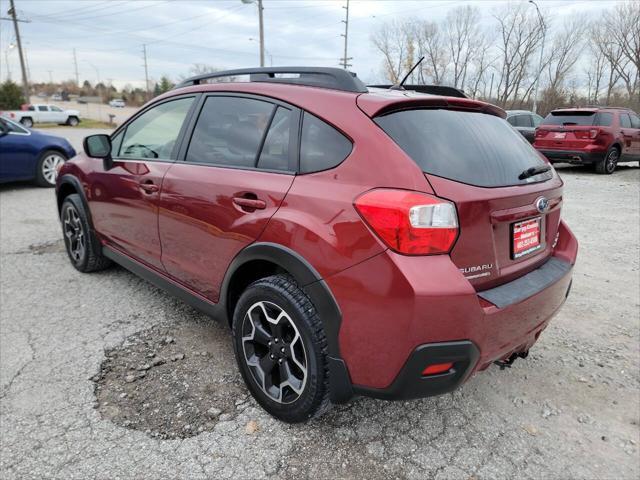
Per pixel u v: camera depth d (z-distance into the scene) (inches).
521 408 97.3
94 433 86.8
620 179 411.8
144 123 132.5
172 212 110.9
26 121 1347.2
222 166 100.6
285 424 90.4
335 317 76.0
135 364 109.8
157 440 85.4
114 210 137.9
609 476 79.5
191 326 128.9
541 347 122.1
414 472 79.4
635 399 100.8
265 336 89.4
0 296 146.5
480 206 72.8
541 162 96.4
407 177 71.1
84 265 162.7
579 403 99.3
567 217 263.1
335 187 77.4
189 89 119.9
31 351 114.4
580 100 1806.1
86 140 133.6
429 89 111.7
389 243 69.4
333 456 82.6
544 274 89.3
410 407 96.4
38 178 336.8
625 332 130.0
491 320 72.4
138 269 134.2
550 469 80.8
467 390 103.0
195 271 107.5
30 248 196.7
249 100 100.2
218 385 102.4
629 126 454.9
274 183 86.7
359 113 79.8
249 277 99.8
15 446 83.2
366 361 74.5
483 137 85.7
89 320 131.3
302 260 78.9
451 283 68.3
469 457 83.1
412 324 68.2
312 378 81.1
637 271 176.6
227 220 94.2
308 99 88.4
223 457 81.7
